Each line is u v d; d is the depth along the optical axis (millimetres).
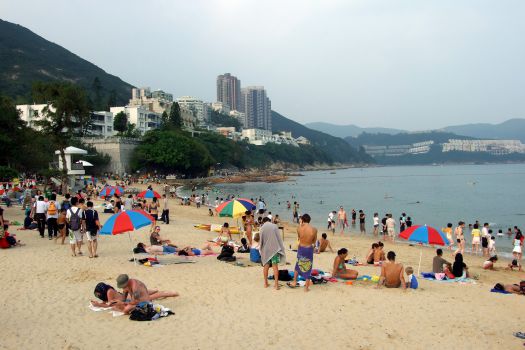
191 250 19672
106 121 121125
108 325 10484
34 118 99938
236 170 177500
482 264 23750
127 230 15664
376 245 19781
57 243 21438
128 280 11531
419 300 13148
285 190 99125
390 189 105125
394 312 11875
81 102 53812
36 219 22938
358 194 88562
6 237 20094
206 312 11539
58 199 41844
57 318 10945
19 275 15117
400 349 9430
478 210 60188
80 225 18484
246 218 24516
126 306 11289
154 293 12711
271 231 13805
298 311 11719
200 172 131125
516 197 81562
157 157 107688
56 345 9305
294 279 14047
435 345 9703
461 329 10742
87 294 12984
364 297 13219
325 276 15203
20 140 57031
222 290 13672
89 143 101500
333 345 9531
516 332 10648
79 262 17328
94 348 9180
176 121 138625
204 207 55344
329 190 100500
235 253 20594
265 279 13984
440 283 16094
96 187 58438
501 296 14227
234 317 11164
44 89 53406
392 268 14445
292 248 23797
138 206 37500
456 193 92125
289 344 9523
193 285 14258
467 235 37594
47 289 13469
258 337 9867
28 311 11453
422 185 122188
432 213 56688
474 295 14203
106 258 18172
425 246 29969
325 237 23000
